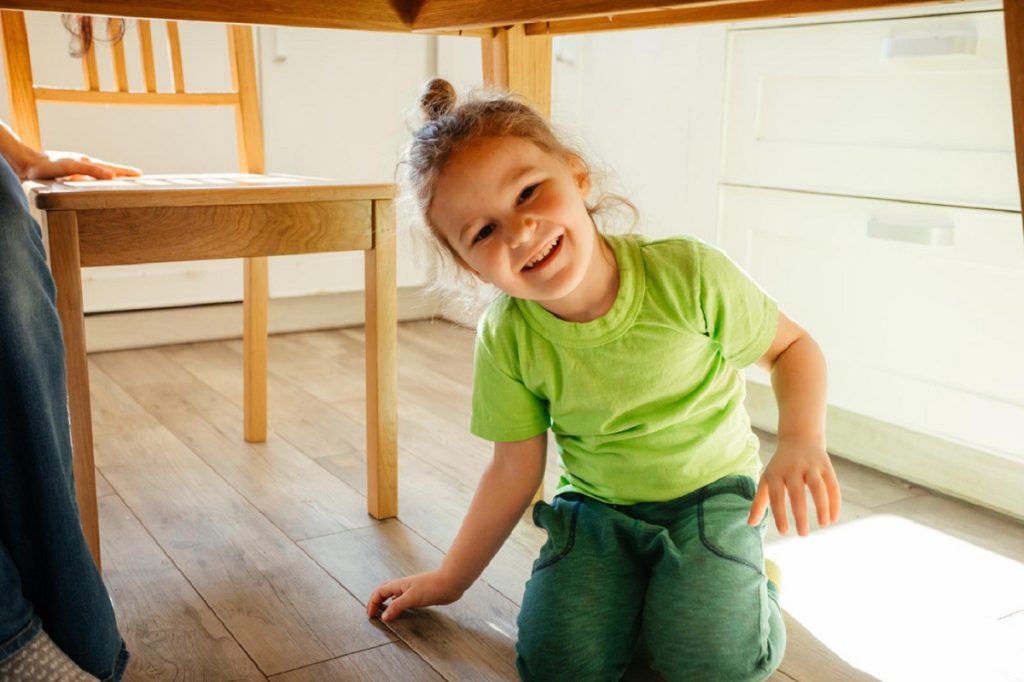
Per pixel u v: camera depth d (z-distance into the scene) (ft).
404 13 4.13
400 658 3.45
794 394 3.37
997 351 4.67
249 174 5.14
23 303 2.68
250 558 4.26
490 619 3.73
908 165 4.88
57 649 2.66
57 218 3.67
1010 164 4.47
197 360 7.75
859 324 5.26
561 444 3.67
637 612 3.37
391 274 4.50
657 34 6.23
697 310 3.33
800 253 5.50
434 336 8.57
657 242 3.47
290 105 8.01
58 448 2.75
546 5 3.42
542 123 3.35
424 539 4.47
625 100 6.55
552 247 3.15
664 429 3.42
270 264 8.27
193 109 7.70
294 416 6.35
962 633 3.61
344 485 5.15
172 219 3.92
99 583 2.83
